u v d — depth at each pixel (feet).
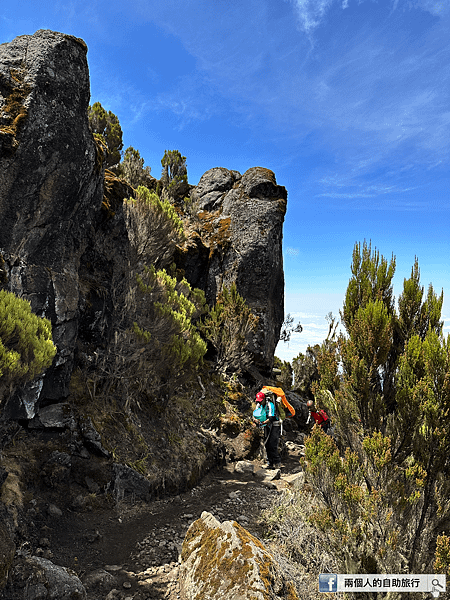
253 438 25.94
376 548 9.46
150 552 12.30
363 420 11.94
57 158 16.12
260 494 18.85
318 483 10.57
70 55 17.17
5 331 9.59
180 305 22.88
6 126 14.60
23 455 13.79
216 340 31.09
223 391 29.63
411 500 9.71
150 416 20.52
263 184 43.24
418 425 10.49
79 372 18.53
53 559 10.91
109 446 16.21
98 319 19.89
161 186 48.55
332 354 13.61
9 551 8.92
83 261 20.12
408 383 10.96
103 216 21.08
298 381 49.03
